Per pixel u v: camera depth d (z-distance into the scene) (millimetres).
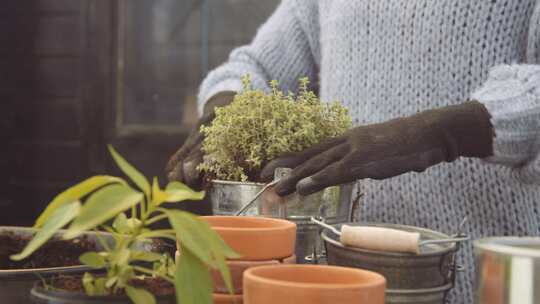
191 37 2684
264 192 729
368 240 574
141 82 2723
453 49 993
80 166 2803
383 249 570
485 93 830
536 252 456
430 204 1002
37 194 2885
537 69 846
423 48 1013
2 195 2922
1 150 2912
